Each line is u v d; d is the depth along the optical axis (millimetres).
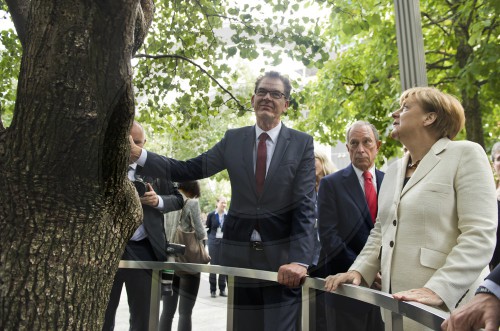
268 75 1361
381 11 6180
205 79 1450
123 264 1616
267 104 1306
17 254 964
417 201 1450
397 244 1474
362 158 1836
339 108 6129
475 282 1396
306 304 1517
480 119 6395
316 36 1587
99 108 941
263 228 1288
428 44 7020
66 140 951
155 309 1707
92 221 1021
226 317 1461
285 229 1299
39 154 962
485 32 5984
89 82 928
